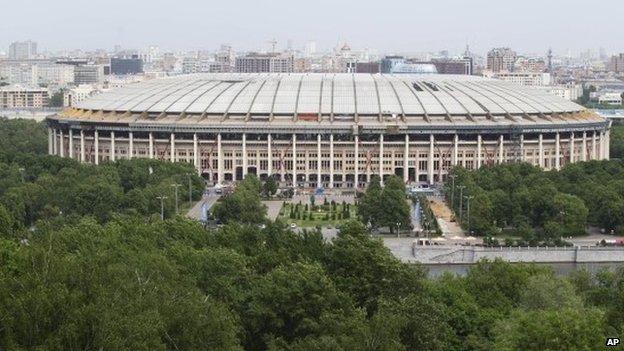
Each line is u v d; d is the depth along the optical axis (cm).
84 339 18888
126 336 18912
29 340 18862
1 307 19200
